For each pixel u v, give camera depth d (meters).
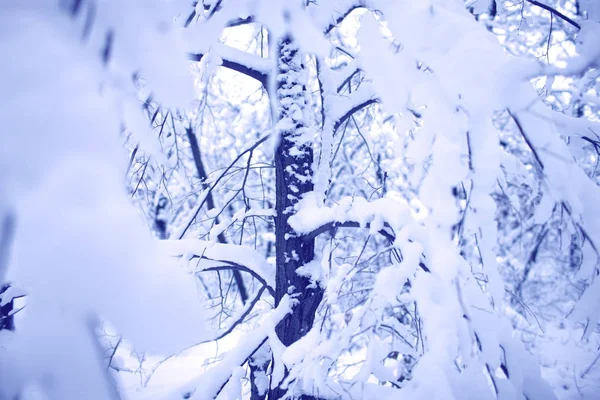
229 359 2.83
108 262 1.05
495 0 3.35
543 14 4.16
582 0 2.67
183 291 1.13
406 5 1.84
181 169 4.21
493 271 1.88
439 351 1.68
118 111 1.19
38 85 1.03
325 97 3.55
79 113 1.06
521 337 5.85
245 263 3.43
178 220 7.57
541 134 1.78
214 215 3.89
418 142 1.87
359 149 5.94
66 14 1.13
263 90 4.76
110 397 1.06
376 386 2.41
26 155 1.00
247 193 4.36
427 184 1.76
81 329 1.06
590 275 2.02
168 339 1.09
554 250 8.22
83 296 1.04
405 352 2.92
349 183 5.23
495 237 1.84
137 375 3.54
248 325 4.25
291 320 3.18
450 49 1.75
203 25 2.20
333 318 2.26
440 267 1.72
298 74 3.35
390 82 1.92
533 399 1.83
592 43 1.70
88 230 1.04
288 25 1.78
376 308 2.01
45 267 1.01
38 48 1.05
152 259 1.11
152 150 1.31
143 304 1.08
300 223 3.00
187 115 4.25
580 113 4.72
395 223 2.28
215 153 7.96
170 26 1.24
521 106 1.75
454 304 1.77
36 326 1.03
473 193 1.83
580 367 4.69
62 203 1.02
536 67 1.70
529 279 8.62
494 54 1.69
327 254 3.32
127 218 1.09
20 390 1.00
